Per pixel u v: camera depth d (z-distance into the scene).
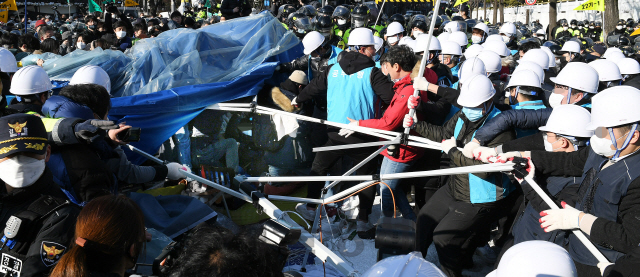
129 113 4.19
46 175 2.22
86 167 2.64
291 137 4.72
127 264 1.81
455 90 4.05
